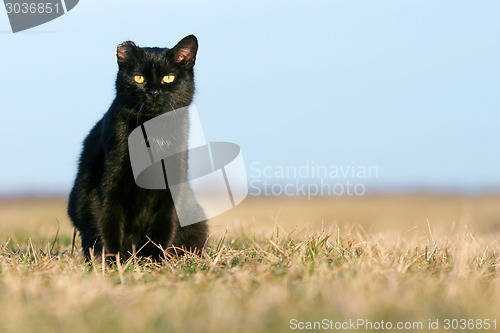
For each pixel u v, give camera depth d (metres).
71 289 4.98
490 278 6.07
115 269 6.67
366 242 7.20
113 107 8.02
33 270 6.34
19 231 11.68
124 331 4.17
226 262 6.75
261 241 8.48
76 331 4.12
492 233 11.71
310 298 4.91
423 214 22.28
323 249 6.98
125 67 8.12
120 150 7.71
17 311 4.43
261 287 5.29
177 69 8.31
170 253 7.93
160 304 4.74
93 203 7.82
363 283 5.32
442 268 6.20
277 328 4.33
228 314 4.42
